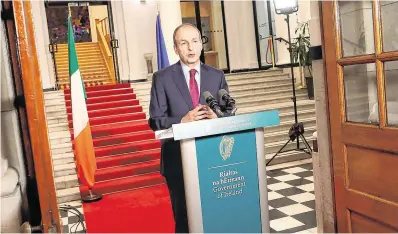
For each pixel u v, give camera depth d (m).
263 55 13.15
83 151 5.76
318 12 2.69
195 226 2.11
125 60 12.01
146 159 7.08
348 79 2.54
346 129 2.50
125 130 7.95
